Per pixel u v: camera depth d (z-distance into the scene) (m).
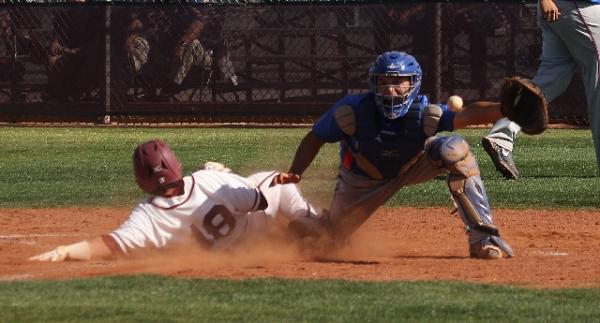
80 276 14.21
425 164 16.06
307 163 16.14
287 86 41.25
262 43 41.19
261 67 41.34
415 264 15.72
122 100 42.12
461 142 15.95
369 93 15.77
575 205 23.44
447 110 15.48
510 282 14.10
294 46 41.03
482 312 12.17
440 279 14.23
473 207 16.19
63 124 42.34
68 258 15.55
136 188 25.98
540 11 25.81
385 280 14.09
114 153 33.50
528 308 12.40
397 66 15.08
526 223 20.97
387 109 15.31
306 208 16.80
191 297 12.80
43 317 11.77
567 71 26.77
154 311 12.06
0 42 42.31
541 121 14.65
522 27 39.91
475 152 33.66
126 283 13.59
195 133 39.22
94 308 12.17
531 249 17.69
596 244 18.41
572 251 17.44
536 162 30.97
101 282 13.62
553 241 18.78
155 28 41.66
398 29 40.28
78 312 11.99
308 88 41.12
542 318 11.92
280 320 11.70
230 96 41.59
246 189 15.93
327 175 28.28
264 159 31.36
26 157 32.50
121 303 12.43
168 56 41.66
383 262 16.02
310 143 16.03
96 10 41.78
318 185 26.28
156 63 41.75
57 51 42.06
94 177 28.00
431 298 12.85
